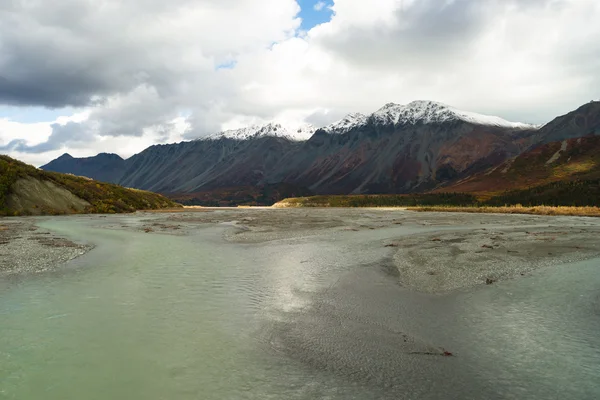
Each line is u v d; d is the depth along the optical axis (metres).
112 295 17.48
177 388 9.80
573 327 13.88
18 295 17.27
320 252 29.05
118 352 11.73
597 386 9.95
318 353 11.91
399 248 30.55
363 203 153.25
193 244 33.31
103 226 48.59
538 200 124.12
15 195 63.88
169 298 17.16
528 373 10.67
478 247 30.56
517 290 18.41
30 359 11.18
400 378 10.45
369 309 15.89
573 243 32.50
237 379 10.29
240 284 19.59
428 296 17.62
